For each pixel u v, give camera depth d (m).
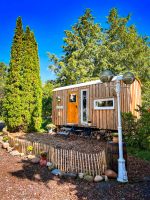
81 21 28.28
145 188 5.70
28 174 6.97
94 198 5.27
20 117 15.34
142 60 25.06
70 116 14.91
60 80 26.55
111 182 6.18
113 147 6.57
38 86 16.33
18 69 15.59
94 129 13.32
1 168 7.55
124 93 11.66
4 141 11.83
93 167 6.80
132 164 7.72
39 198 5.29
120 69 24.45
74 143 10.96
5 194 5.48
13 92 15.34
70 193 5.57
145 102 18.80
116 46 27.91
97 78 23.89
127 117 10.66
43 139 12.32
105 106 12.45
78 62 24.69
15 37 15.74
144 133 9.90
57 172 6.99
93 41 26.62
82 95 14.11
